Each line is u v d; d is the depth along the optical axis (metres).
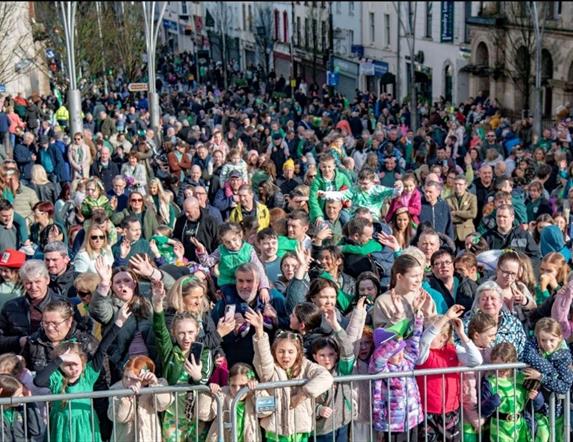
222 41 103.44
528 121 45.66
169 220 22.20
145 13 42.31
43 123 36.44
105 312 12.48
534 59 56.94
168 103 64.56
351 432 11.91
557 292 13.71
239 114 50.34
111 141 38.88
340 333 11.94
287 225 16.45
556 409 12.23
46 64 55.38
